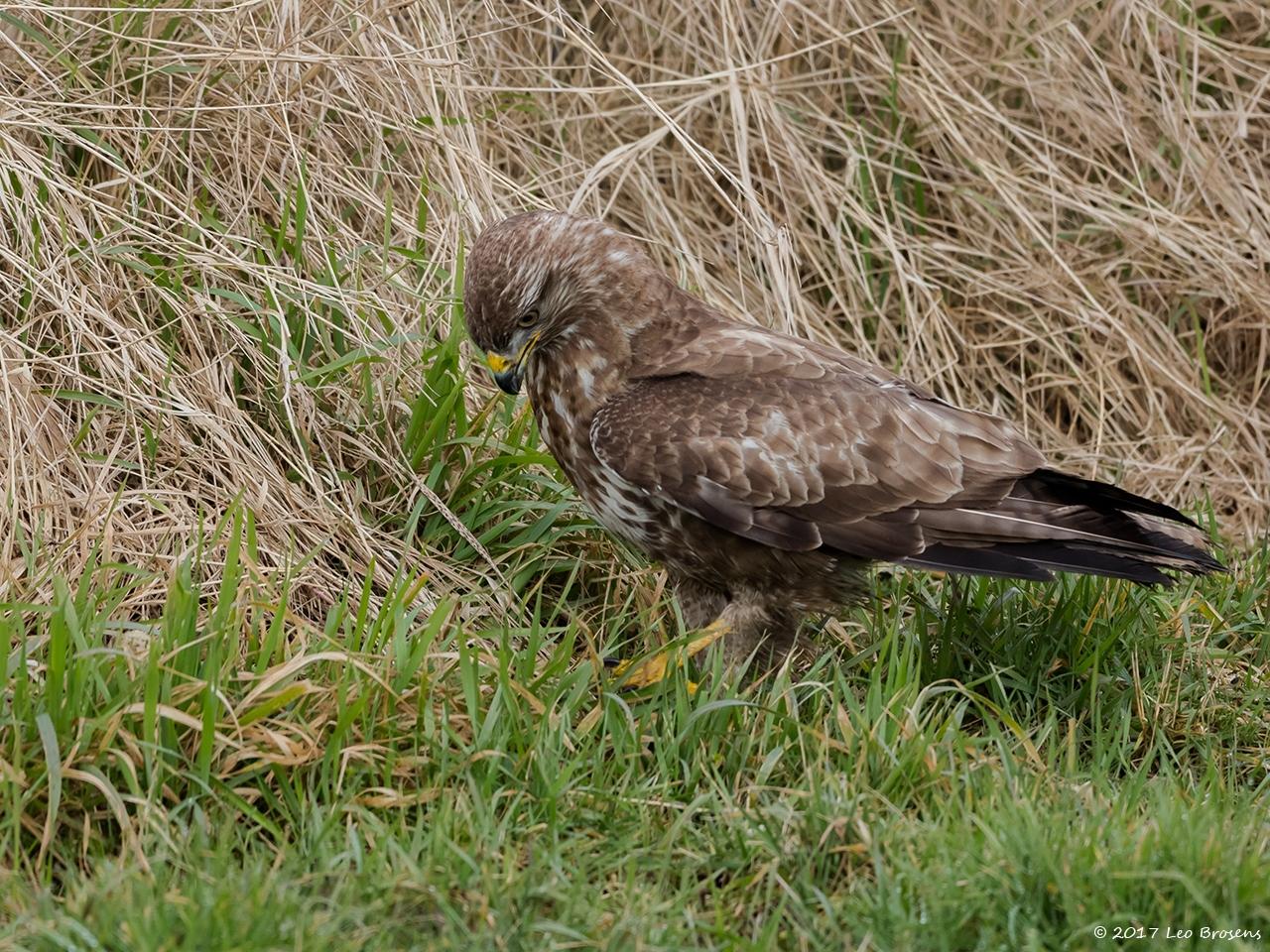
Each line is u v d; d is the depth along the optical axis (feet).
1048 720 28.68
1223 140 47.55
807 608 31.42
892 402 30.48
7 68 37.24
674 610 31.86
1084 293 43.93
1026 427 43.52
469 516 34.06
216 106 38.24
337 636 30.35
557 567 33.71
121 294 34.68
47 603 28.60
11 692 25.22
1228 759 30.07
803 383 30.48
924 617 31.91
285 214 36.52
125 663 25.44
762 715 27.55
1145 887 21.99
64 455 32.27
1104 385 44.06
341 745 25.17
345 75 39.45
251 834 23.81
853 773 25.95
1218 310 46.06
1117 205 46.34
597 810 25.04
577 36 40.57
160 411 32.83
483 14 44.98
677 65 46.65
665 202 44.55
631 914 22.15
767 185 45.09
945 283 45.55
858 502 29.89
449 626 30.50
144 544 31.09
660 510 30.71
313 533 32.81
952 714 27.48
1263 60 48.16
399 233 39.65
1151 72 48.32
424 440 34.30
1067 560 29.32
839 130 46.21
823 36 46.73
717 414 30.04
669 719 26.76
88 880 22.49
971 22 47.44
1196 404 44.09
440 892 22.21
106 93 37.58
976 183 46.21
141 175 36.24
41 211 34.83
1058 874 21.98
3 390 31.99
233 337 35.22
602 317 31.04
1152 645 32.30
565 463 32.30
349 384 35.70
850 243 44.80
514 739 26.08
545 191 43.27
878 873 22.81
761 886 23.68
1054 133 47.37
